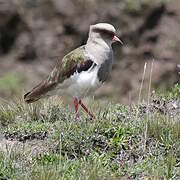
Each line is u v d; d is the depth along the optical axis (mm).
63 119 14109
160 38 27859
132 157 12250
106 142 12562
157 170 11414
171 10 28328
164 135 12633
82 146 12461
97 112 14336
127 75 27109
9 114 14398
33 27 29078
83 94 13867
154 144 12531
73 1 29172
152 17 28359
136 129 12883
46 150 12562
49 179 11016
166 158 11969
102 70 13695
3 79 27438
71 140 12578
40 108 14656
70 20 28797
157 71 26766
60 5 29188
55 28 28953
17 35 29094
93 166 11383
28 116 14250
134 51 27750
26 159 12055
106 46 13727
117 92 26391
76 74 13617
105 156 12156
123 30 28078
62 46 28578
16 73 27969
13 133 13336
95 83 13703
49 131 13086
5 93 26625
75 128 12836
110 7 28531
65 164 11609
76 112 13633
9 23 29078
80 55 13648
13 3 29172
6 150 12438
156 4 28344
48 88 14062
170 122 12992
